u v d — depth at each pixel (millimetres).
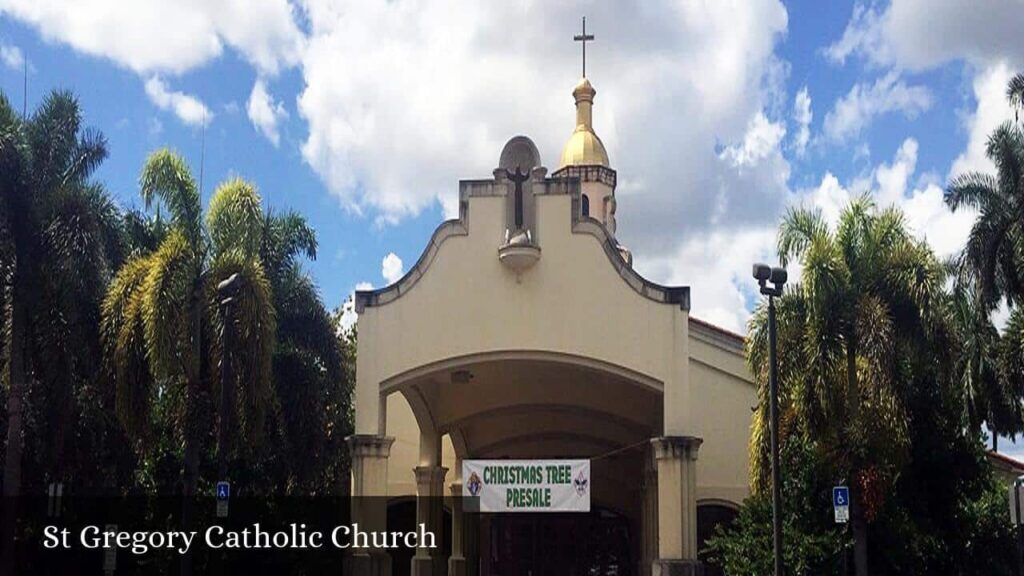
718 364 29969
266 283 21750
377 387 23344
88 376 22891
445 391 30250
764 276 18969
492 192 24000
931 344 20641
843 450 20188
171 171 23250
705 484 29344
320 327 25625
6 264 22047
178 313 20719
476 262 23766
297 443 24672
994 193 27453
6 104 22453
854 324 20172
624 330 23344
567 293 23547
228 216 23609
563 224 23844
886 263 20797
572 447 34281
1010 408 30531
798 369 20281
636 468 34031
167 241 21688
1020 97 27156
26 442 24531
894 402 19750
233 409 21203
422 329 23547
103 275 22234
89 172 23219
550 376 29297
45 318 21828
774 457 18609
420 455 30016
